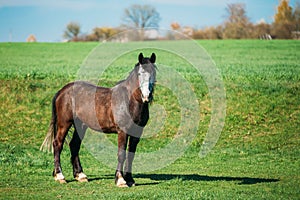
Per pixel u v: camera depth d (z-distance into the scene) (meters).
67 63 37.50
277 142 19.16
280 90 24.30
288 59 40.34
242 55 43.78
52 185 11.95
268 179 13.04
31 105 22.95
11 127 20.78
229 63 37.00
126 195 10.49
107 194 10.80
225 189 11.59
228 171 14.41
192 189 11.54
